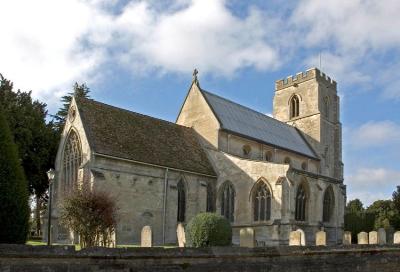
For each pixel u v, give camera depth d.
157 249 20.52
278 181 43.81
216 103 55.34
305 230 47.16
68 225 29.61
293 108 76.88
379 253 30.69
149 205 40.47
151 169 41.50
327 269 27.12
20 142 47.97
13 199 19.08
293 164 62.38
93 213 28.55
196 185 45.91
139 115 47.69
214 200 48.19
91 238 28.39
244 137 53.28
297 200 47.44
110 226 29.55
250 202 45.72
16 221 19.08
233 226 46.34
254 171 46.09
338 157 76.31
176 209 42.72
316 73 74.19
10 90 51.81
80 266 18.30
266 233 43.66
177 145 48.00
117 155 38.84
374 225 65.62
